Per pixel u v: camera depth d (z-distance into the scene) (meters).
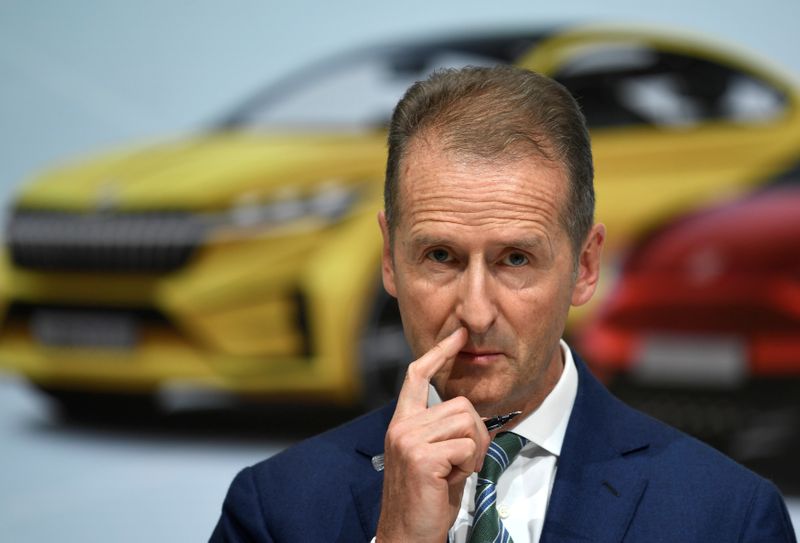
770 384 6.60
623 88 6.82
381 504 2.97
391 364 6.98
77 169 7.36
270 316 7.04
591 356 6.75
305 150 7.10
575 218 2.81
